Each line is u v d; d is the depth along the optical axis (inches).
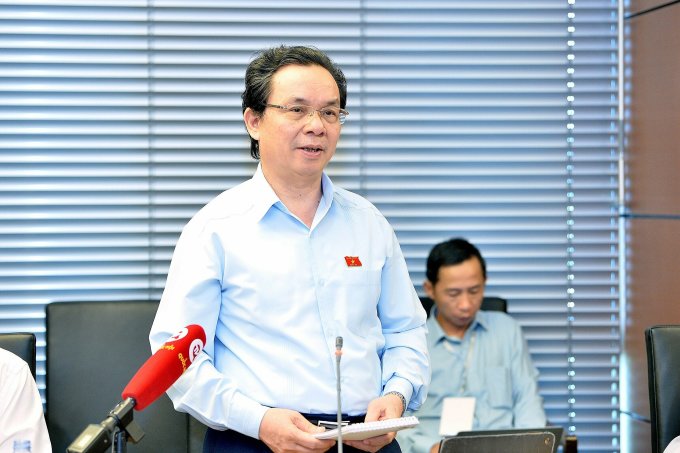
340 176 161.2
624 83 161.9
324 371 88.7
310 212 93.8
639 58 156.0
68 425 130.2
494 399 147.9
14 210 155.0
